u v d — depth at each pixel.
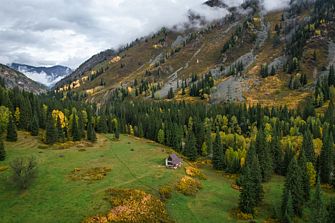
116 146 122.50
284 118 164.75
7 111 118.06
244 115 175.88
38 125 124.50
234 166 107.31
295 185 75.44
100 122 150.50
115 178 83.25
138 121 168.50
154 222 63.78
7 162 89.06
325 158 98.94
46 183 77.06
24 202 67.38
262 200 84.19
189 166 105.38
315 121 149.12
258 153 110.44
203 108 195.50
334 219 62.94
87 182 78.88
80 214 62.59
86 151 110.31
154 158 107.56
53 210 64.06
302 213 75.44
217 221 69.94
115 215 62.91
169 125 148.00
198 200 79.50
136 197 70.88
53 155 101.06
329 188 94.44
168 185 82.31
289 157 106.31
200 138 134.75
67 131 129.75
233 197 84.69
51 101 171.88
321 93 191.00
